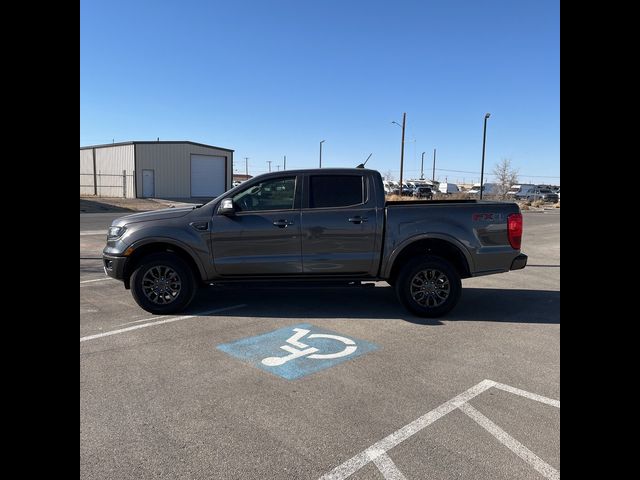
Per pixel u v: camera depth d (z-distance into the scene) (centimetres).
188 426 320
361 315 620
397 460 281
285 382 397
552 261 1200
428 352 475
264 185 616
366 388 385
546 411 343
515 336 529
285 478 263
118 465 273
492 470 271
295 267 604
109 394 369
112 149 4538
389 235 598
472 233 595
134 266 618
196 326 561
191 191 4681
